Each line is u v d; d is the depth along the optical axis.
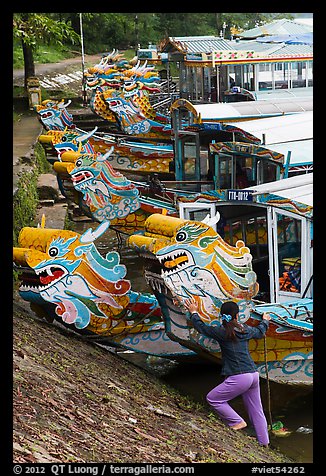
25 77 40.12
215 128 21.98
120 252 22.59
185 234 11.47
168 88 35.59
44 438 7.72
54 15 50.62
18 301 13.95
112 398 10.00
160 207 20.03
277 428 12.06
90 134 21.80
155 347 13.15
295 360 12.77
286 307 13.04
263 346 12.55
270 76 30.84
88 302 12.35
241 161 19.22
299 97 29.14
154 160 28.28
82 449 7.84
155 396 11.20
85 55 54.97
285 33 36.28
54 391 9.19
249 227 15.43
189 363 13.88
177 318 12.06
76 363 10.98
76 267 12.20
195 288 11.52
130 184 19.72
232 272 11.62
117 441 8.47
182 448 8.95
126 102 31.78
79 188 19.33
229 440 10.18
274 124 21.11
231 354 10.83
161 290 11.95
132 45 56.38
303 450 11.39
